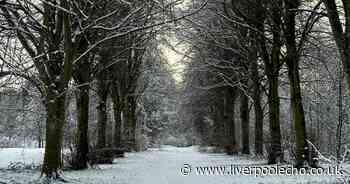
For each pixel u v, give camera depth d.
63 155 21.89
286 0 18.33
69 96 21.12
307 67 26.67
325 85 28.22
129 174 18.23
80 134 21.12
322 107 27.61
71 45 14.88
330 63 24.48
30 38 15.20
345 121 25.09
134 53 37.34
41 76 14.98
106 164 25.72
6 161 23.70
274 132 22.52
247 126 38.00
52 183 13.50
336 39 11.70
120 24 15.63
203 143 62.72
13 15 15.18
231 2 21.44
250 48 25.31
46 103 15.01
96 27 15.43
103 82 28.73
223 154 42.59
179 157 35.75
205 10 24.17
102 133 28.67
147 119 66.12
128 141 44.47
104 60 22.08
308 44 23.39
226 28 25.34
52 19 16.19
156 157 35.50
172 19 15.12
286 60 19.00
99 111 28.91
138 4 17.28
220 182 14.58
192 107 55.66
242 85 32.78
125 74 37.16
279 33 19.53
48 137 14.76
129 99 44.81
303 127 18.45
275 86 22.64
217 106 50.72
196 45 29.81
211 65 32.47
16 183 12.81
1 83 17.11
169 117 78.00
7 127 38.78
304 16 21.20
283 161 22.30
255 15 21.67
